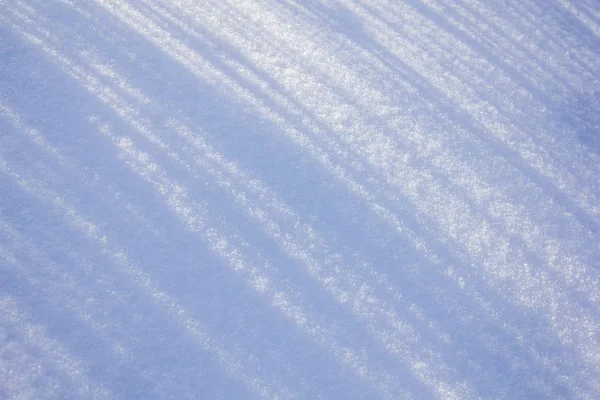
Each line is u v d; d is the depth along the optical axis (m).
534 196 3.47
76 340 2.50
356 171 3.33
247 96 3.49
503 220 3.31
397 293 2.93
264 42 3.79
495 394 2.72
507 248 3.20
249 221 3.00
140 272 2.73
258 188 3.13
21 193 2.83
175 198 2.98
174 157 3.13
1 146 2.94
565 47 4.47
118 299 2.64
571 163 3.71
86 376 2.43
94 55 3.42
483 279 3.06
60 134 3.06
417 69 3.98
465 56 4.18
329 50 3.89
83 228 2.79
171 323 2.63
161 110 3.29
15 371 2.38
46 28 3.45
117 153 3.07
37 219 2.77
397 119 3.64
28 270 2.62
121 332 2.56
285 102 3.53
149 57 3.51
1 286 2.56
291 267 2.89
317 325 2.75
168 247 2.83
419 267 3.04
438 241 3.15
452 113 3.79
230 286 2.78
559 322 2.99
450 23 4.37
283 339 2.69
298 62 3.76
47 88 3.21
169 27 3.68
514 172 3.56
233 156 3.22
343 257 2.99
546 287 3.10
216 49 3.66
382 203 3.23
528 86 4.11
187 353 2.57
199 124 3.29
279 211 3.07
